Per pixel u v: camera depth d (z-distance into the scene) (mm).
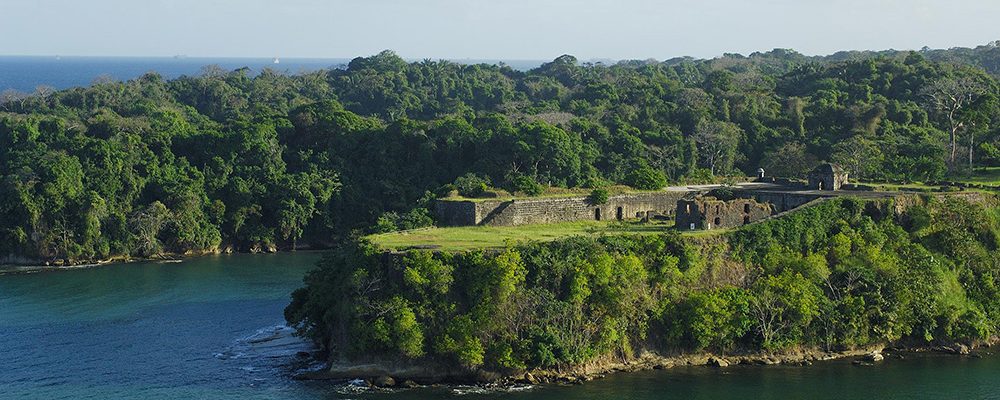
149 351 145875
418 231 157625
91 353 145125
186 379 132375
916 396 125438
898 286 143375
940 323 143875
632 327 136125
